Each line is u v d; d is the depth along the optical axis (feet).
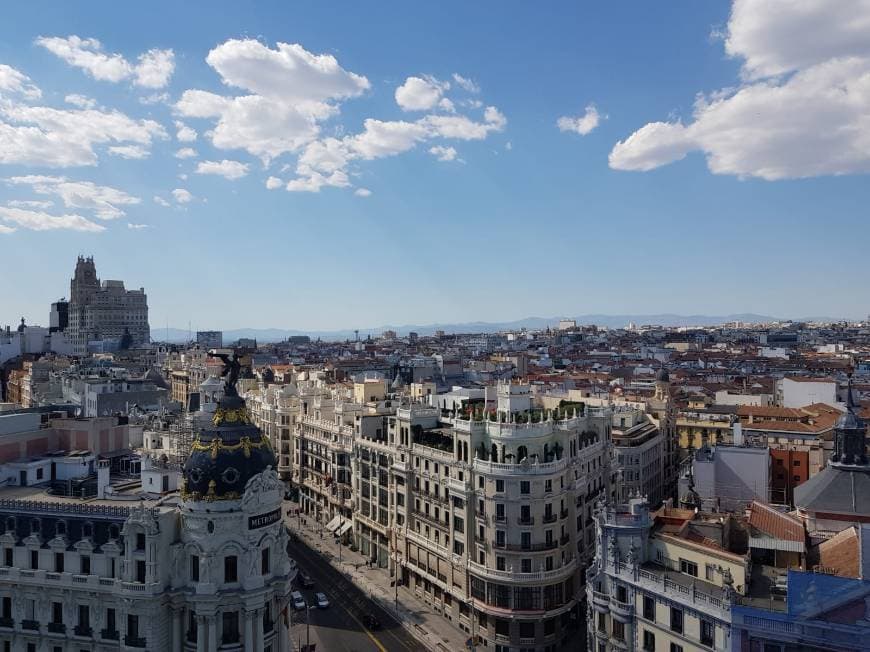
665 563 262.47
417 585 433.89
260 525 289.33
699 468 398.42
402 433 450.71
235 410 303.48
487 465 365.81
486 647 363.97
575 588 373.81
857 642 202.59
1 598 294.05
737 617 219.61
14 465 345.72
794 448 475.31
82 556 287.48
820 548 256.73
